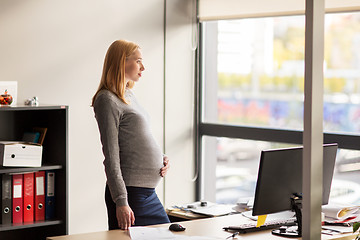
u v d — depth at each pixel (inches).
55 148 155.9
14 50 162.9
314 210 84.0
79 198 178.2
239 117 246.4
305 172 83.8
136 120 125.5
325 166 117.5
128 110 124.8
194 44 203.0
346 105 223.1
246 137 191.3
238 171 211.3
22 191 149.8
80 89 176.7
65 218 152.3
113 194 120.0
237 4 187.9
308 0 81.1
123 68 125.9
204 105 209.5
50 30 169.5
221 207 149.6
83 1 175.6
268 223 117.3
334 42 229.0
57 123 154.7
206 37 208.4
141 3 188.5
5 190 147.3
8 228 143.6
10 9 161.5
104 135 121.7
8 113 160.1
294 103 251.3
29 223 148.3
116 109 122.6
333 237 107.6
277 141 182.4
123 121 125.0
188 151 204.2
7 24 161.2
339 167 168.2
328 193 120.4
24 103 154.4
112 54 127.0
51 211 155.3
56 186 155.6
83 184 178.9
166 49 195.9
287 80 248.5
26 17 164.7
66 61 173.2
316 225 84.4
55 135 155.7
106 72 126.6
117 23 183.3
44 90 169.0
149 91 192.4
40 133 156.3
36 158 148.7
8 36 161.6
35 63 167.0
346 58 226.8
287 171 110.5
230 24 217.3
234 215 129.0
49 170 154.2
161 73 195.0
